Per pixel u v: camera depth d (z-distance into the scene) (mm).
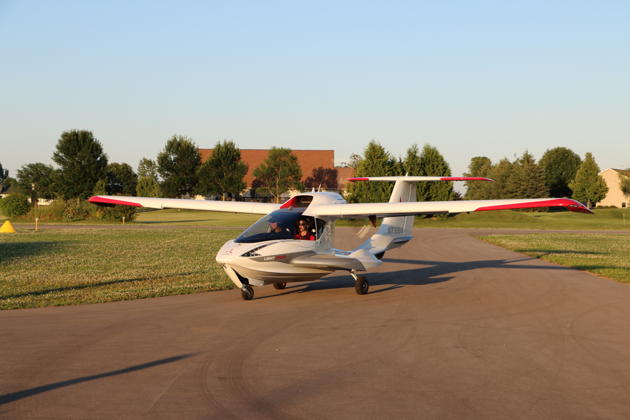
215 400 5727
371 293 13055
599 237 33375
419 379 6441
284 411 5414
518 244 27625
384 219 15062
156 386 6168
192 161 78500
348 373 6680
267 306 11328
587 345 8039
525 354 7555
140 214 69438
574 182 87188
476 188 87125
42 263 18812
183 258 20641
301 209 13062
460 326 9359
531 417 5250
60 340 8297
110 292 13023
